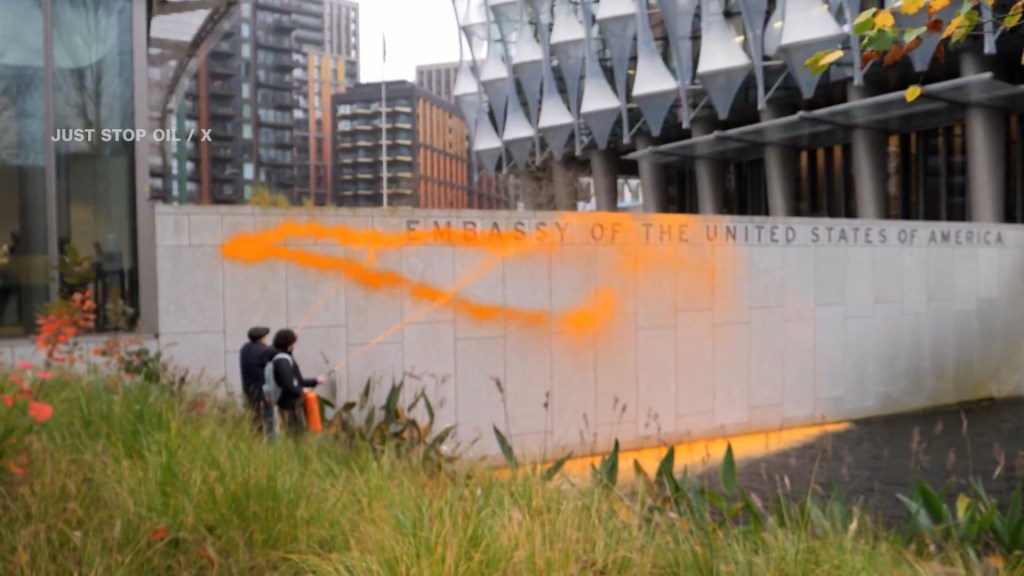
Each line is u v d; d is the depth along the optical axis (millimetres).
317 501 5285
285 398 8727
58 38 11156
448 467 7438
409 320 11820
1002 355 17969
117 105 11320
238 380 10891
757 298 14641
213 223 10859
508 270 12492
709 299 14133
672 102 44188
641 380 13461
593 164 56125
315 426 8688
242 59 145750
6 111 10914
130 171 11258
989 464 11711
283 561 4652
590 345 13070
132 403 6895
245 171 144500
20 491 4688
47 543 4387
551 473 6328
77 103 11195
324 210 11414
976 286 17594
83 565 4180
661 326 13672
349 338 11477
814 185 45469
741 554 4688
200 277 10773
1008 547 5539
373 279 11625
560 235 12875
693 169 53969
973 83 30500
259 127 150125
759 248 14680
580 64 50062
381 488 5562
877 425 15141
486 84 58844
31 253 10867
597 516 5184
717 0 40219
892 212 41031
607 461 6680
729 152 46219
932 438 13828
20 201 10875
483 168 65562
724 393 14250
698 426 13945
